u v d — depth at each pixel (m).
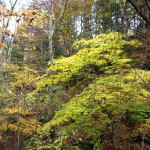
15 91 9.45
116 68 5.19
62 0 14.45
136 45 5.57
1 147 9.22
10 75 10.46
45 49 17.62
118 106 4.45
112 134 4.78
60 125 5.39
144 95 4.32
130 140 5.20
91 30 21.38
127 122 5.22
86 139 5.79
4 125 8.95
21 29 9.80
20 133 9.17
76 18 20.50
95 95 4.37
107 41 5.29
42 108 9.25
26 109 9.29
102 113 4.70
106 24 16.83
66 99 7.68
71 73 5.22
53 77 5.46
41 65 12.23
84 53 5.16
